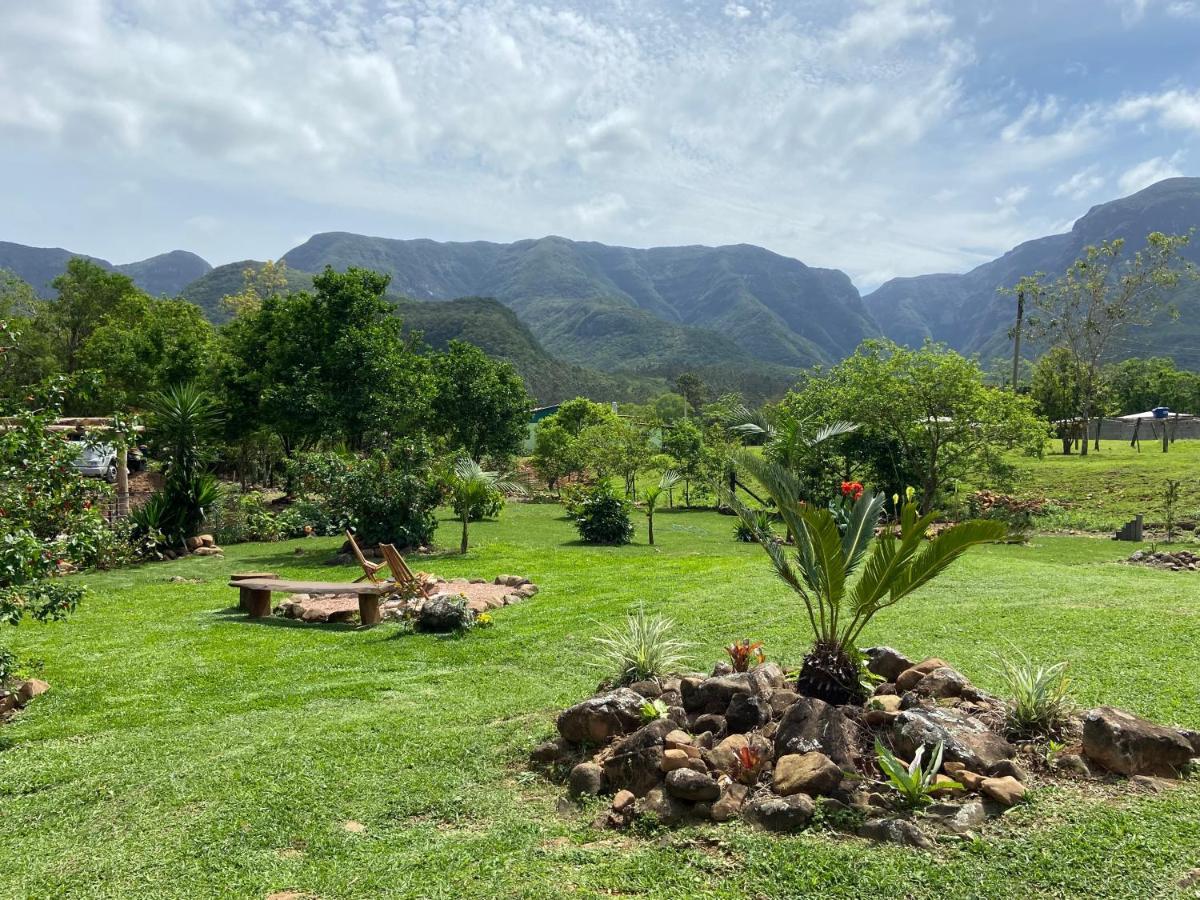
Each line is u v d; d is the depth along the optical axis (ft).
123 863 12.36
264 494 94.53
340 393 82.12
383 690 21.50
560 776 14.88
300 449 96.43
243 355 92.53
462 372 114.32
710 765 13.56
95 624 30.27
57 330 144.46
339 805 14.08
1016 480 83.41
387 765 15.81
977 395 73.51
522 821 13.12
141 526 48.65
